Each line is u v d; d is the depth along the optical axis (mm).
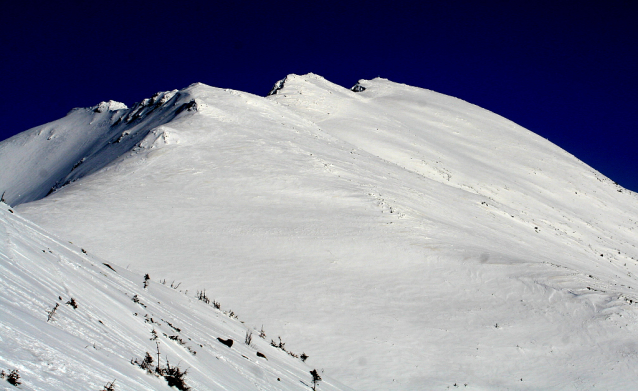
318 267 26531
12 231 8609
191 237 28797
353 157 50594
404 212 34312
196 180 37125
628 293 25562
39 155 93312
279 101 88688
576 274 26875
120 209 31812
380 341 21125
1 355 4086
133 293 10633
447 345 21219
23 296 5820
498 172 76250
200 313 14031
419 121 98000
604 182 89125
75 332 5828
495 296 24734
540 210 64000
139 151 42281
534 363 20391
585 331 21984
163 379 6215
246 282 24516
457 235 32219
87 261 10945
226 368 8938
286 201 34469
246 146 44250
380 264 27141
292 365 14164
